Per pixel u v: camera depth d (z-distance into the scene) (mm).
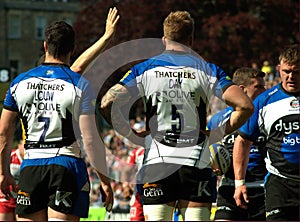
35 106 15539
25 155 15672
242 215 20609
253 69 20891
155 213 15289
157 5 95438
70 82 15594
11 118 15859
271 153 18078
